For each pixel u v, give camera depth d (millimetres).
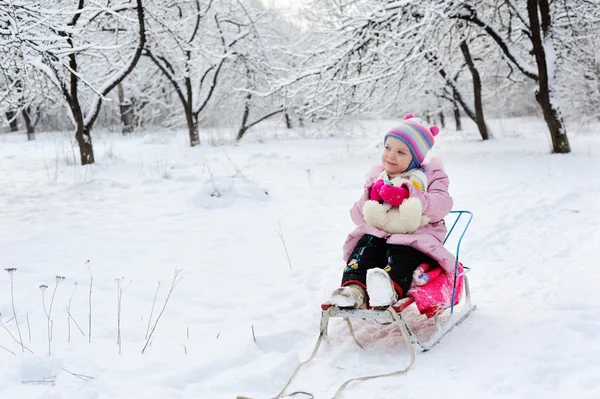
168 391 3238
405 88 17625
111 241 7027
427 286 3842
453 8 13844
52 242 6938
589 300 4352
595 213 7391
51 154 19172
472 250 6242
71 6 14938
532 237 6586
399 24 14539
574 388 3082
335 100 15742
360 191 10383
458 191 9875
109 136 30141
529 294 4715
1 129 34781
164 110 31953
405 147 4133
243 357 3709
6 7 9203
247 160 16281
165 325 4312
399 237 3918
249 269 5816
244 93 25562
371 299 3545
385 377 3402
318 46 15336
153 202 9617
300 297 4934
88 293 5062
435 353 3699
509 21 16812
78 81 15727
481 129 21156
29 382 3375
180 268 5883
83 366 3521
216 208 9102
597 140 17406
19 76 11516
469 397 3090
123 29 17609
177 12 22453
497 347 3725
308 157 17297
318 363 3682
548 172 11180
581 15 15680
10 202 9609
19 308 4625
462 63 21812
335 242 6863
